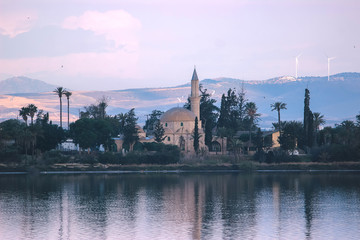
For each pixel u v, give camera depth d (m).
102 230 109.94
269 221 119.25
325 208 136.25
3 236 104.94
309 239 102.19
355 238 102.88
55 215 126.00
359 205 140.75
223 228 111.81
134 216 124.62
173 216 124.88
